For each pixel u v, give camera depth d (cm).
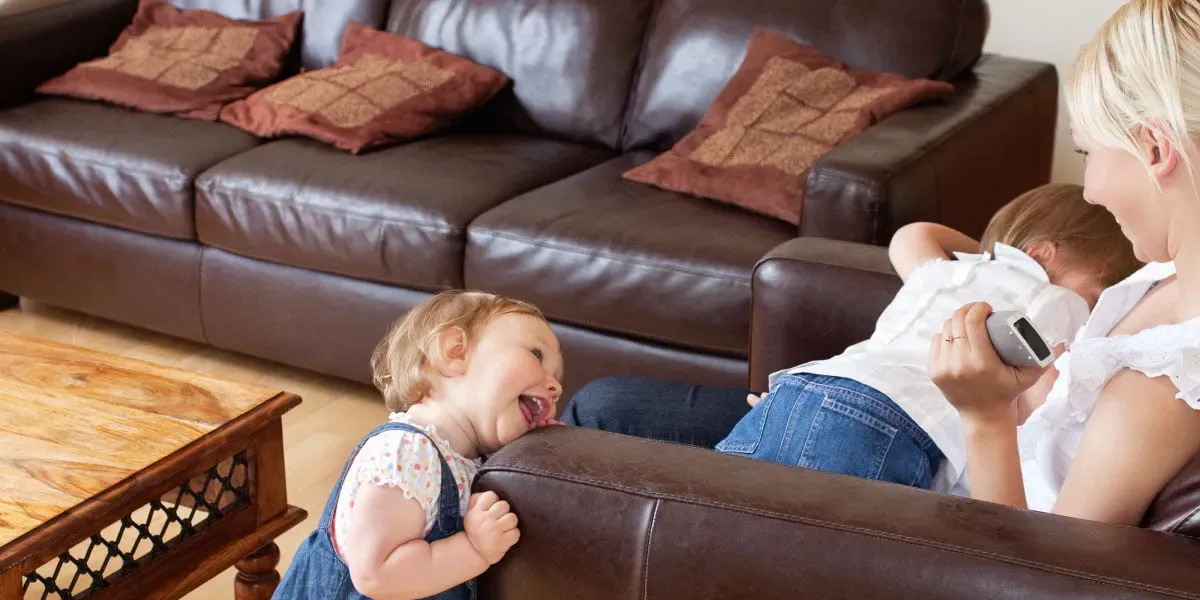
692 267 236
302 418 279
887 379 148
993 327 108
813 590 105
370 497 123
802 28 289
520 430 132
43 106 325
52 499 154
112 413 175
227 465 180
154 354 313
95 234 306
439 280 264
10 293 330
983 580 99
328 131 295
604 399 181
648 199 265
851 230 228
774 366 189
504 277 255
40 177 304
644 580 110
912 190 230
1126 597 95
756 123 271
